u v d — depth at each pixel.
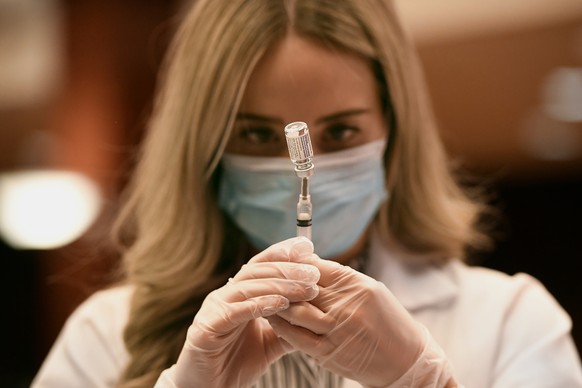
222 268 1.58
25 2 3.49
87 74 3.38
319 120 1.40
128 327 1.55
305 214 1.19
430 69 3.49
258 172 1.46
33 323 3.50
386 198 1.62
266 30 1.39
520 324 1.55
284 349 1.24
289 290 1.13
